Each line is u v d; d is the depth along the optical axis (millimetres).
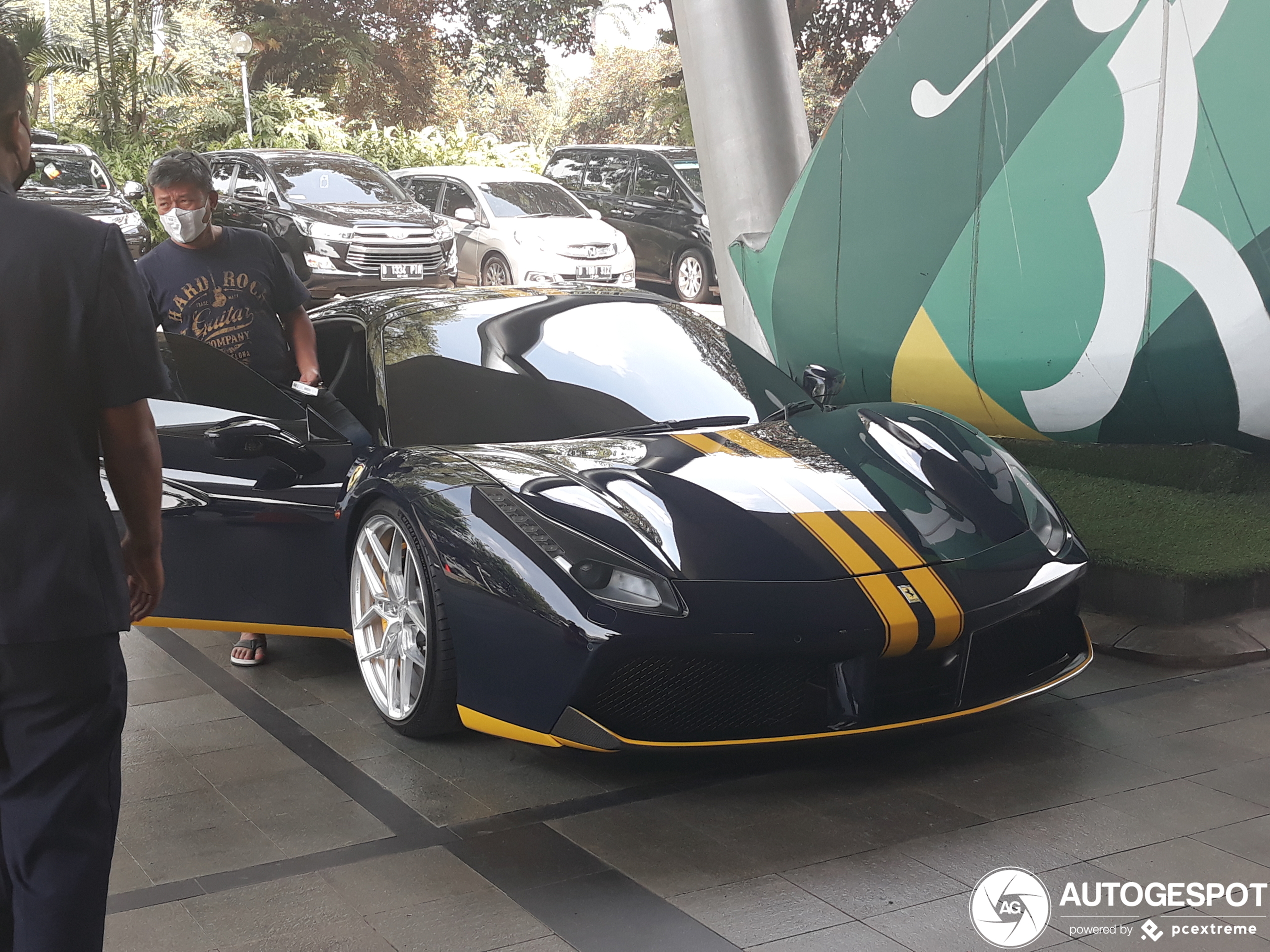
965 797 2770
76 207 12289
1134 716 3227
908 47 5324
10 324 1630
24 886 1744
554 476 3088
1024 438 5352
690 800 2803
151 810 2818
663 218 13914
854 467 3281
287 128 21609
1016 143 4918
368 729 3305
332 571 3459
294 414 3467
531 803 2809
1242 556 3947
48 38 21328
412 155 22219
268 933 2250
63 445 1681
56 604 1666
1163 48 4445
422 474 3152
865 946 2158
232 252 3734
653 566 2771
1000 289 5000
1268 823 2594
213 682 3723
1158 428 4750
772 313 6172
